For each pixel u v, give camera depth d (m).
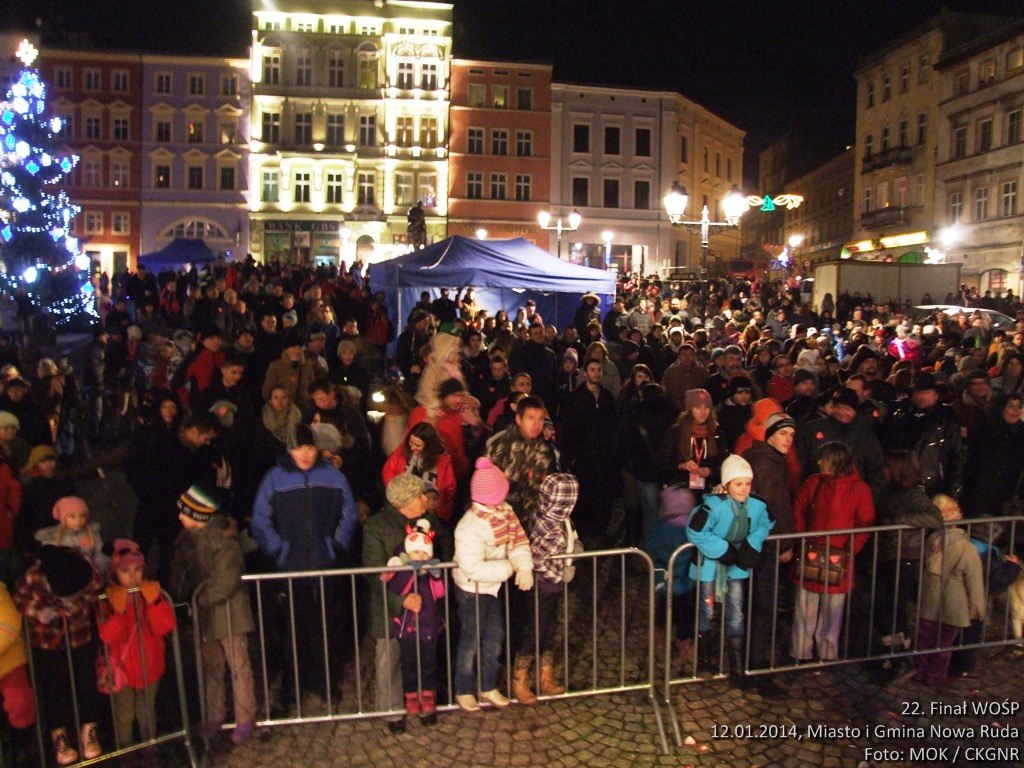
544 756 4.89
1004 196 39.31
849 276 27.31
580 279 16.91
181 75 48.16
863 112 51.59
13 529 5.98
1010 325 22.00
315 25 48.47
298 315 16.62
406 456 6.09
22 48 20.67
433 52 49.31
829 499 5.90
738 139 63.22
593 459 8.70
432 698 5.23
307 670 5.82
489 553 5.14
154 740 4.91
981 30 44.00
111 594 4.87
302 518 5.48
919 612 5.81
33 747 4.96
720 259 57.12
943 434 7.22
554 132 51.09
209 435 6.43
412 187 49.78
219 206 48.56
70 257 22.20
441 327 11.24
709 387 9.65
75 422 10.88
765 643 5.81
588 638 6.41
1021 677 5.88
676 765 4.80
